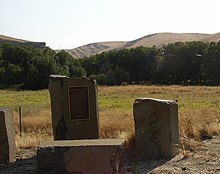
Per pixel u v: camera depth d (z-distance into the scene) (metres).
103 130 14.66
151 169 9.88
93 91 12.78
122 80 78.00
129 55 80.50
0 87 75.38
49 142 8.50
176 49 76.44
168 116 11.05
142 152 11.32
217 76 71.38
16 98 46.31
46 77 74.38
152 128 11.21
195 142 12.38
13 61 79.00
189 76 75.69
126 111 24.45
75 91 12.57
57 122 12.57
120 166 8.16
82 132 12.59
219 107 26.94
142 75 80.38
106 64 82.94
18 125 17.30
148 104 11.30
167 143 11.06
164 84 76.69
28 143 13.47
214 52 72.00
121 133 13.80
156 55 79.31
